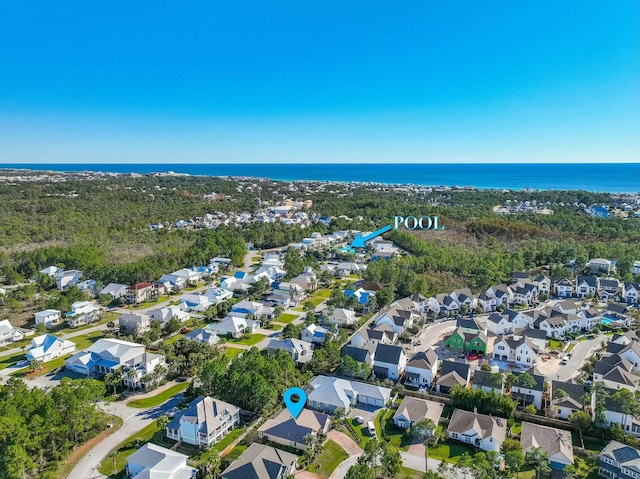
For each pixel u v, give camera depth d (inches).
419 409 3127.5
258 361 3472.0
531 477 2573.8
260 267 7273.6
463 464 2511.1
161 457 2529.5
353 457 2780.5
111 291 5910.4
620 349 4077.3
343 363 3752.5
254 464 2507.4
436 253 7308.1
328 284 6658.5
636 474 2456.9
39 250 7190.0
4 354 4296.3
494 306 5610.2
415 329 4825.3
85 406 2967.5
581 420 2957.7
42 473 2556.6
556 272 6343.5
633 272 6476.4
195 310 5570.9
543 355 4256.9
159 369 3693.4
